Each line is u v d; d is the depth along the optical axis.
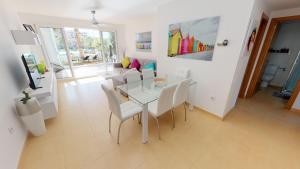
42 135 1.96
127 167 1.47
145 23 4.54
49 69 3.70
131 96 1.90
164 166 1.48
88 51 6.59
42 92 2.03
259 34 2.66
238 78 2.33
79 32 5.70
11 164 1.36
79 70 6.08
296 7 2.42
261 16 2.21
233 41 1.94
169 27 2.80
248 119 2.37
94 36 5.83
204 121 2.32
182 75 2.71
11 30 2.32
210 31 2.16
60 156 1.61
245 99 3.18
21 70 2.49
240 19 1.81
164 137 1.93
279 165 1.49
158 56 3.28
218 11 2.01
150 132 2.04
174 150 1.70
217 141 1.85
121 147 1.74
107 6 3.07
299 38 3.53
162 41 3.06
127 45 5.89
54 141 1.84
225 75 2.14
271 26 2.73
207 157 1.59
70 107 2.83
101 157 1.59
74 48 6.14
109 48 5.89
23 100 1.71
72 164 1.50
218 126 2.18
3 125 1.39
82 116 2.49
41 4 2.88
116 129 2.11
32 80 2.09
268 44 2.81
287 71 3.84
